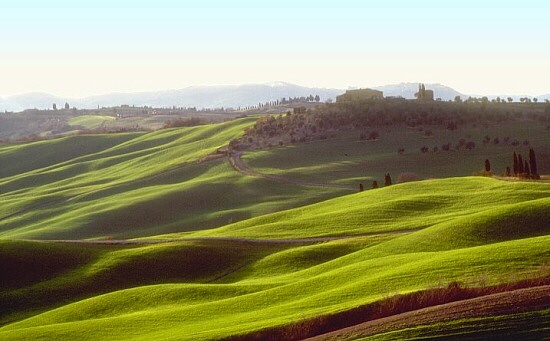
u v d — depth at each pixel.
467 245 66.75
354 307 43.88
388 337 38.41
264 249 87.38
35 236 153.88
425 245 69.00
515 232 67.62
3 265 84.56
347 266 64.06
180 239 95.06
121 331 53.25
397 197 107.62
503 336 36.59
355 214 97.12
